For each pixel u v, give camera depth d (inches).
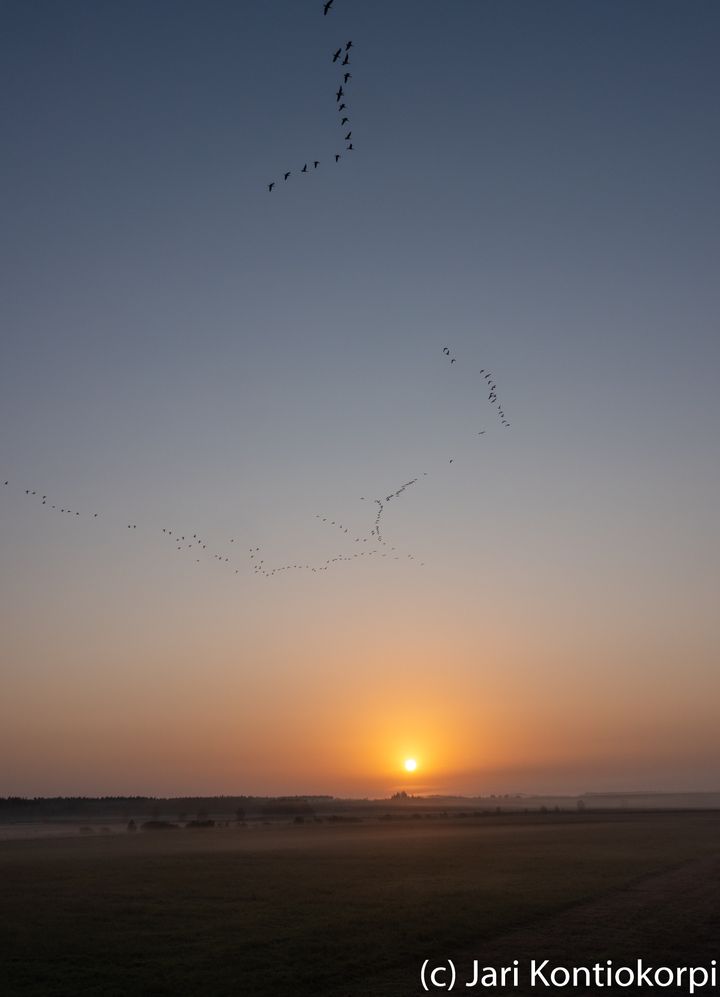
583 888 1738.4
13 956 1094.4
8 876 2139.5
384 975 959.6
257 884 1884.8
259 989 896.3
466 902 1521.9
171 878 2044.8
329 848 3164.4
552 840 3555.6
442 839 3754.9
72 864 2524.6
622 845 3181.6
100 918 1407.5
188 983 927.7
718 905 1493.6
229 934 1239.5
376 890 1739.7
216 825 6555.1
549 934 1204.5
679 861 2431.1
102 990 901.8
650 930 1232.8
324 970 983.0
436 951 1091.9
